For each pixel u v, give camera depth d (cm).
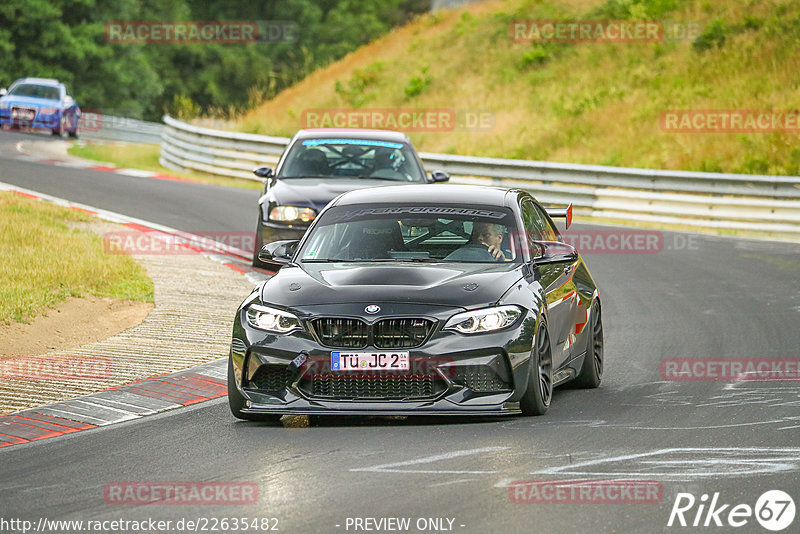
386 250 3209
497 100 13000
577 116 11975
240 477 2408
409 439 2730
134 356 3878
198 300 4925
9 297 4431
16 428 2961
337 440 2741
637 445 2648
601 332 3594
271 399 2888
